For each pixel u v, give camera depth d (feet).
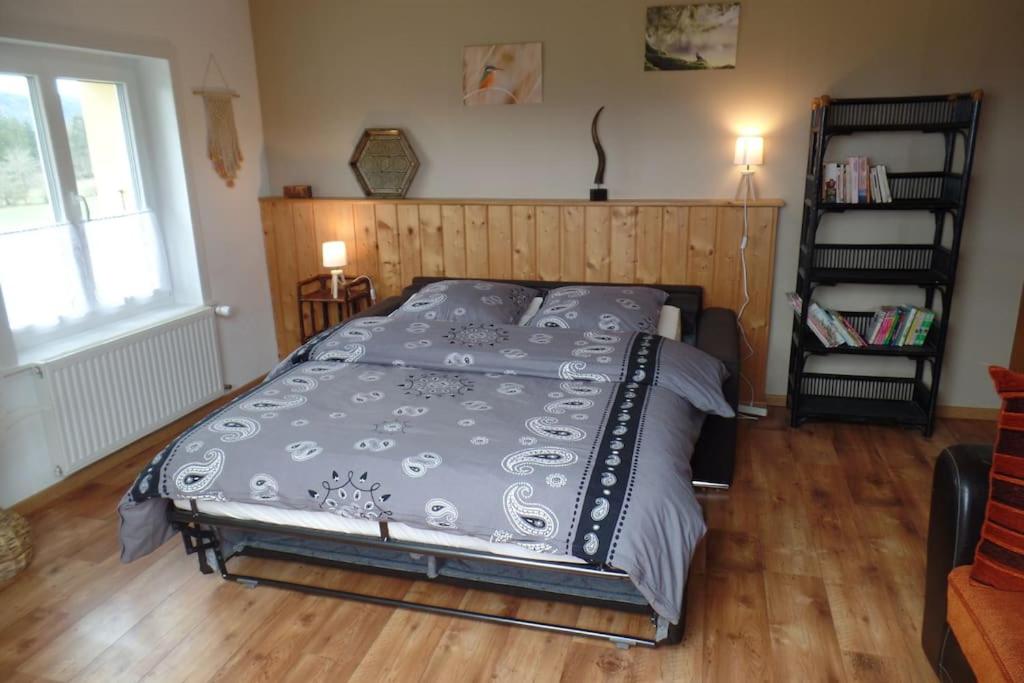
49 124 10.17
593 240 12.92
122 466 11.03
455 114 13.29
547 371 9.27
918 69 11.19
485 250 13.53
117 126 11.45
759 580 8.04
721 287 12.60
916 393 12.38
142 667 6.93
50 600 7.95
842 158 11.68
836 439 11.64
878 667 6.72
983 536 5.54
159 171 12.21
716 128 12.17
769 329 12.71
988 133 11.14
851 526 9.11
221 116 12.93
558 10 12.32
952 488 5.98
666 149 12.47
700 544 8.74
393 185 13.84
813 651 6.94
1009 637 4.97
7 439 9.36
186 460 7.47
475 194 13.61
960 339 12.06
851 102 10.66
